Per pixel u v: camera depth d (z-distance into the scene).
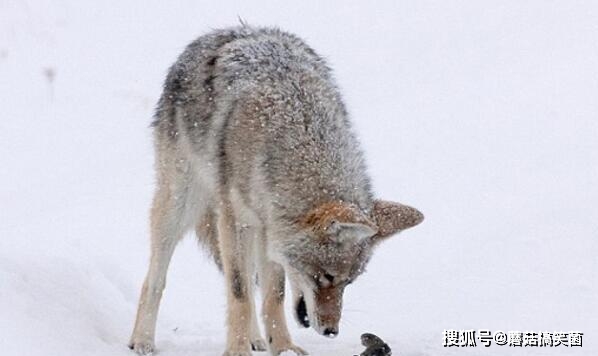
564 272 12.63
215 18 31.08
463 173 17.64
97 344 9.03
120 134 22.62
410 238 14.98
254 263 9.75
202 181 10.06
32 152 21.14
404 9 33.72
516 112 20.86
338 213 8.27
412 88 25.41
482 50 27.89
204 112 9.88
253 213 9.31
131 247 15.58
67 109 23.34
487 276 12.95
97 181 19.83
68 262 11.09
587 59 24.06
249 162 9.22
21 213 17.77
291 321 11.91
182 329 11.44
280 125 9.16
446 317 11.57
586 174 16.34
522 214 15.04
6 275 9.53
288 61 9.70
